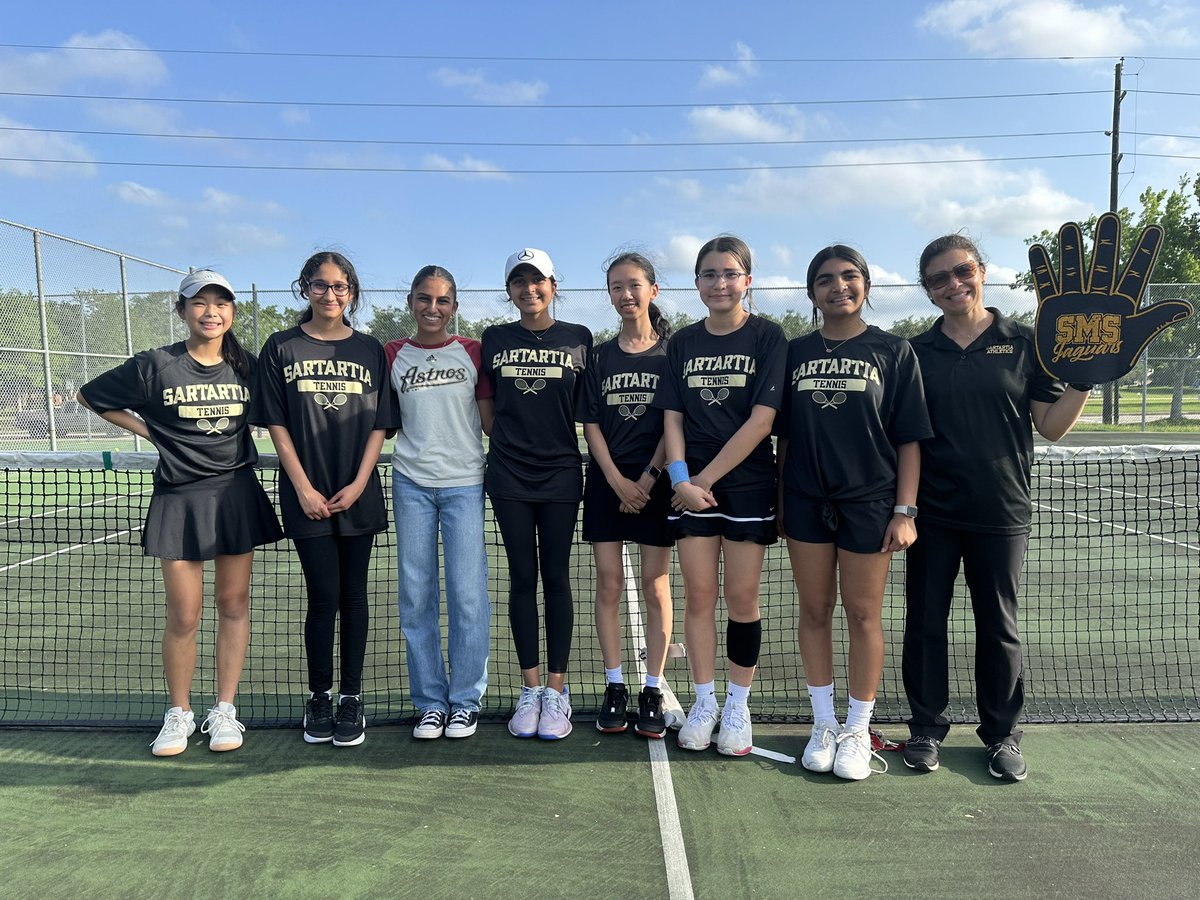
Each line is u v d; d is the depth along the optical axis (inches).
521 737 128.5
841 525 112.1
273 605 222.4
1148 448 142.9
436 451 127.8
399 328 556.1
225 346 125.9
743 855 94.9
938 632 119.0
